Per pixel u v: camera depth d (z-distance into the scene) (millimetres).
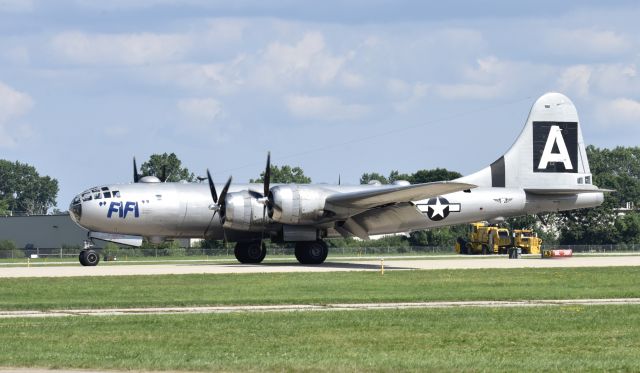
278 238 140875
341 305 78500
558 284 100188
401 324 64812
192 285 97500
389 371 46469
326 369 46688
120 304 78250
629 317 69000
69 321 66625
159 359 49344
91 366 47156
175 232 137875
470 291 91500
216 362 48531
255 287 95250
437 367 47594
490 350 53750
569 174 156000
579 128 157125
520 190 152375
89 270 124750
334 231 139875
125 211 133875
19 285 97500
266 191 133125
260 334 59812
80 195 134750
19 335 59219
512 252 182000
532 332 60969
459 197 147500
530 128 155125
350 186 142125
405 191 125500
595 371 46688
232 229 137000
